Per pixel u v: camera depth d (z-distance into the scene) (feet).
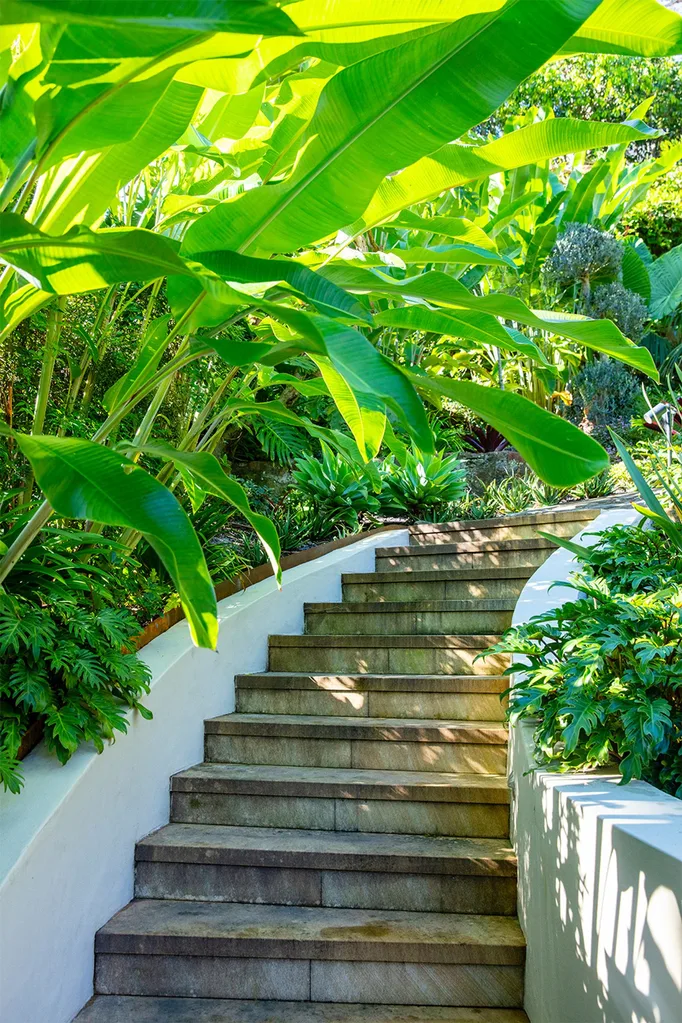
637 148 42.70
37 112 4.87
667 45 5.61
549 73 39.70
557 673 7.19
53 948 7.25
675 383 28.12
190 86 5.65
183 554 4.91
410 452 20.68
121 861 8.84
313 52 5.83
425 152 4.94
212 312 5.68
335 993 7.86
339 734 10.84
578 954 5.92
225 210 5.37
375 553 17.06
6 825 7.09
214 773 10.50
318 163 5.07
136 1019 7.52
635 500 18.72
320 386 10.07
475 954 7.77
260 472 21.97
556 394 25.98
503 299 5.95
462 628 13.82
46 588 8.53
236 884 9.00
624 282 29.40
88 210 6.02
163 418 12.52
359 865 8.79
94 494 4.72
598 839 5.54
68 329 10.98
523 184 27.07
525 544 15.24
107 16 3.59
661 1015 4.51
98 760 8.32
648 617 7.14
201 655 11.35
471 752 10.42
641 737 6.37
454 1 5.20
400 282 6.08
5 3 3.59
